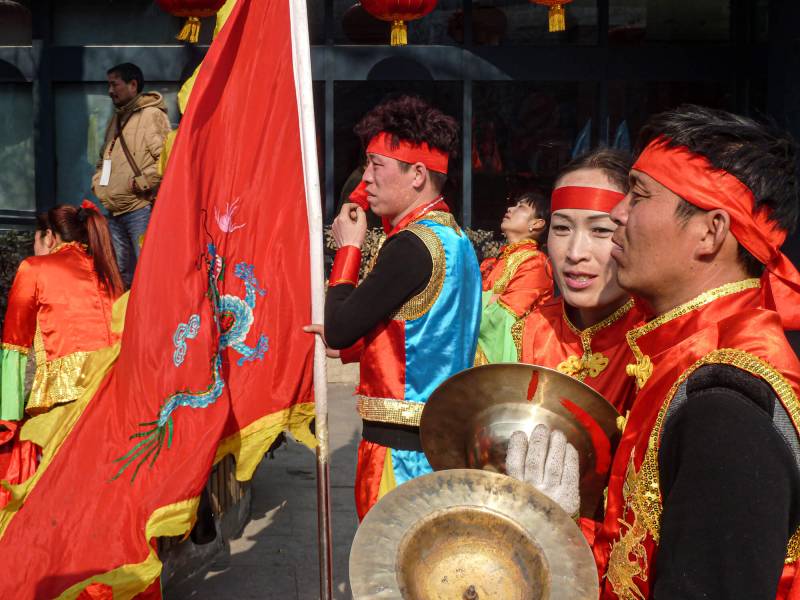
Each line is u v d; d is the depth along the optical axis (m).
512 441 1.72
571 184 2.09
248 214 3.02
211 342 2.89
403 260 2.61
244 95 3.00
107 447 2.88
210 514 3.85
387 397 2.66
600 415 1.78
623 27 9.20
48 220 4.27
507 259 4.73
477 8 9.09
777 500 1.11
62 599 2.69
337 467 5.67
